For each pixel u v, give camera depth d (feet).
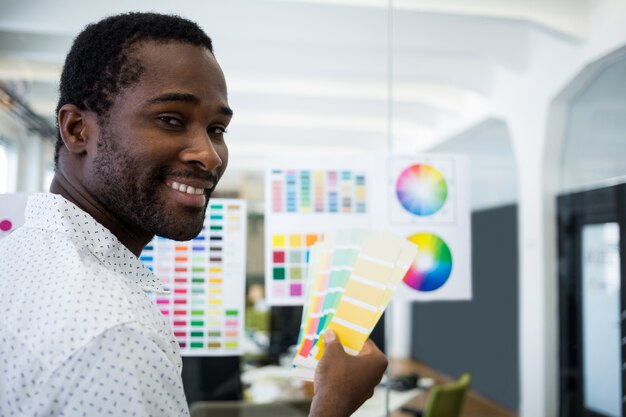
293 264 5.31
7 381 1.55
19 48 5.81
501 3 10.05
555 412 12.49
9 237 1.91
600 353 11.06
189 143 1.91
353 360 2.22
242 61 8.89
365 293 2.45
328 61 10.34
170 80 1.86
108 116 1.85
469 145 13.06
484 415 14.06
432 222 5.49
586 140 11.45
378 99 11.02
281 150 8.49
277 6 8.32
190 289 5.07
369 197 5.44
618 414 10.46
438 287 5.44
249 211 5.43
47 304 1.57
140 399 1.51
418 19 10.03
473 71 11.96
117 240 1.91
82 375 1.49
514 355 14.75
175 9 6.48
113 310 1.56
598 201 11.02
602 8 9.57
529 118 12.50
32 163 5.59
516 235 14.80
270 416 6.86
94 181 1.90
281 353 7.54
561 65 11.10
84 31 1.98
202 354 5.06
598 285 11.15
